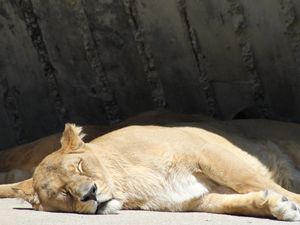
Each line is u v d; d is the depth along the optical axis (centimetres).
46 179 1016
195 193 1038
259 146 1141
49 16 1418
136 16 1348
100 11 1369
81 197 984
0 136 1583
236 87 1341
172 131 1080
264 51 1288
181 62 1356
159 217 964
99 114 1480
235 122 1196
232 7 1270
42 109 1527
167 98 1402
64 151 1036
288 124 1201
